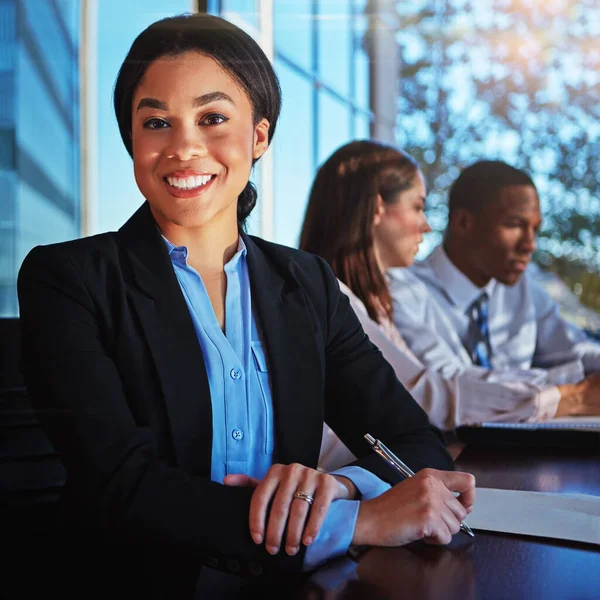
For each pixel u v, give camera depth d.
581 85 1.86
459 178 1.99
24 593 0.99
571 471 1.13
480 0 1.83
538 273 2.06
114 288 0.89
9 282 1.16
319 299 1.03
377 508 0.75
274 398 0.93
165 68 0.92
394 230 1.83
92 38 1.15
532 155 1.97
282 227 1.67
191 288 0.94
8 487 1.08
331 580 0.65
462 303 2.02
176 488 0.76
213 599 0.70
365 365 1.06
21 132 1.16
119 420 0.82
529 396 1.59
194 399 0.87
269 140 1.02
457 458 1.24
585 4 1.77
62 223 1.17
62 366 0.83
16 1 1.13
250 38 0.97
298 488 0.75
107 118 1.14
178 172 0.92
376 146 1.83
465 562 0.69
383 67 1.85
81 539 0.83
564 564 0.68
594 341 2.05
